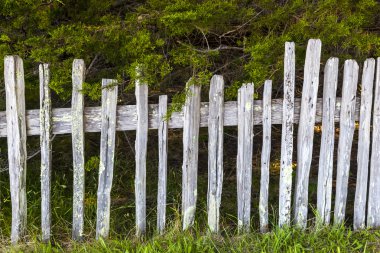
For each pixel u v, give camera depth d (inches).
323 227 150.7
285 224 149.4
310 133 148.1
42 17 161.3
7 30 161.6
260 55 145.0
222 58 182.9
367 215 156.5
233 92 146.8
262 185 150.6
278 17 156.6
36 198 176.6
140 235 150.1
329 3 152.2
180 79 191.9
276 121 147.8
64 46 149.0
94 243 145.9
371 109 151.5
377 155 153.1
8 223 155.2
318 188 152.6
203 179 208.5
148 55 142.8
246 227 152.1
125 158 218.8
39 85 148.9
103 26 153.8
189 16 139.7
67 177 197.6
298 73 196.7
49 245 142.6
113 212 168.6
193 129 145.8
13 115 140.3
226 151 246.1
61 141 215.9
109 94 141.6
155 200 186.2
